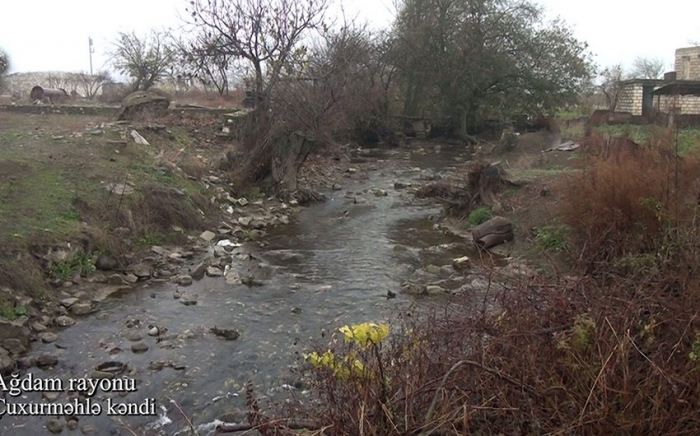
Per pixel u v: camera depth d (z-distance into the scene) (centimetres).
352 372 363
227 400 566
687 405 340
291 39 1923
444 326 471
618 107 3903
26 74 4162
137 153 1353
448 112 3384
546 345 396
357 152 2717
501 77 3250
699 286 471
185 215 1149
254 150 1548
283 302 826
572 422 327
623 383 339
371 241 1180
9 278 755
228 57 2070
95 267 900
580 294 470
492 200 1309
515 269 908
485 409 345
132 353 661
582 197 880
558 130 2411
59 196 1004
